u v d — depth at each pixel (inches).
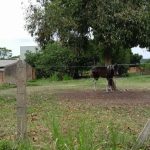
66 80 1357.0
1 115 424.5
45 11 661.9
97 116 407.2
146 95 667.4
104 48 724.0
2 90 886.4
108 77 734.5
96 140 253.6
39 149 222.5
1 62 1536.7
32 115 416.5
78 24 653.3
